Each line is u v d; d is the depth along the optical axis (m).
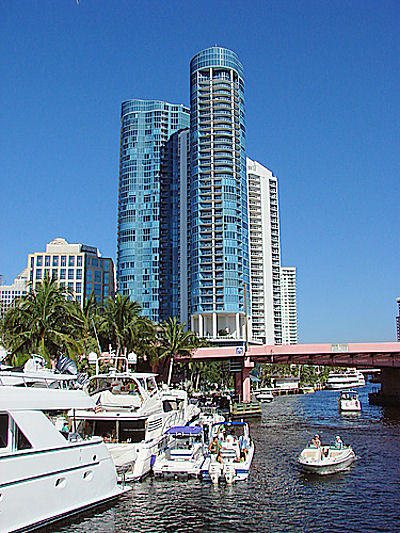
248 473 36.44
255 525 25.95
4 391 22.95
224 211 171.25
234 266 168.62
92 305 71.81
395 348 88.69
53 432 24.27
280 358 98.81
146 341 80.88
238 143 180.50
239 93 185.25
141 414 34.31
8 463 21.50
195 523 26.19
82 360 59.56
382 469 38.31
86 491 25.50
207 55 183.75
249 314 173.00
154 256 194.75
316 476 35.91
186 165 194.75
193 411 53.94
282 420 75.31
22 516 21.83
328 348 89.94
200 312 165.50
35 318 51.31
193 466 34.72
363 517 27.27
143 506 28.73
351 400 90.25
